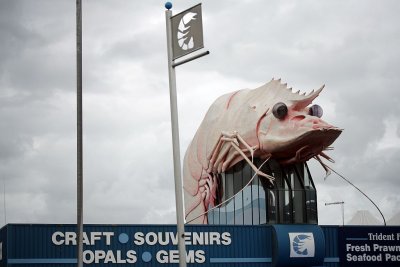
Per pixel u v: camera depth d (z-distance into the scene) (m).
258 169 53.38
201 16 26.95
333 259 51.88
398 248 53.12
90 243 45.53
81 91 30.94
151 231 47.06
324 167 54.00
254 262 49.75
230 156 57.00
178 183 27.44
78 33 31.28
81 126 30.72
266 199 53.19
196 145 63.44
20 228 43.94
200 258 48.28
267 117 54.03
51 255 44.28
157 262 46.88
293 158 53.72
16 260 43.47
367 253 52.59
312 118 52.03
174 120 27.73
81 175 30.55
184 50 27.36
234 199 57.00
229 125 57.19
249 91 57.69
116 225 46.28
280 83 54.97
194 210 63.19
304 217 53.88
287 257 49.84
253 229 50.25
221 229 49.19
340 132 51.91
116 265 45.84
